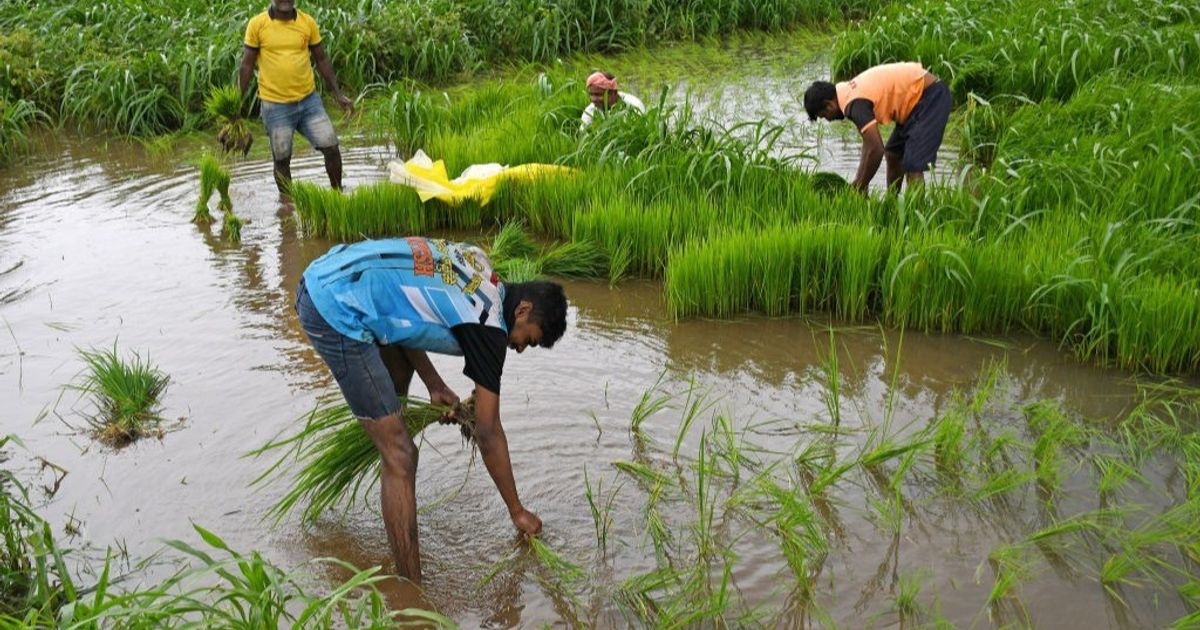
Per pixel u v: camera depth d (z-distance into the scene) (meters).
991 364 5.57
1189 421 4.91
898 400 5.21
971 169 8.50
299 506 4.43
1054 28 11.17
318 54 8.56
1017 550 4.02
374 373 3.72
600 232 7.07
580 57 13.97
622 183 7.69
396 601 3.83
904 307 6.02
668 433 4.93
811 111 7.28
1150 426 4.82
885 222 6.93
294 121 8.41
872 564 3.98
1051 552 4.02
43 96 11.12
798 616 3.70
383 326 3.64
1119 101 8.80
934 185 6.96
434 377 4.25
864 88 7.12
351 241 7.60
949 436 4.59
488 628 3.69
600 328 6.14
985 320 5.98
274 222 8.01
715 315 6.33
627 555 4.07
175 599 3.12
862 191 7.25
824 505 4.36
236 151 9.89
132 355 5.74
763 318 6.29
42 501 4.45
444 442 4.91
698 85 12.09
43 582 3.62
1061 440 4.69
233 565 3.99
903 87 7.10
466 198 7.77
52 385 5.45
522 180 7.95
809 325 6.18
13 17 12.39
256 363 5.64
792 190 7.23
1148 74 9.95
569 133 9.04
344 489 4.42
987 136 8.88
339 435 4.21
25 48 11.38
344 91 12.34
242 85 8.59
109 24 12.39
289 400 5.23
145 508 4.39
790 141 9.53
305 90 8.35
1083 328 5.73
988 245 6.16
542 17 13.96
